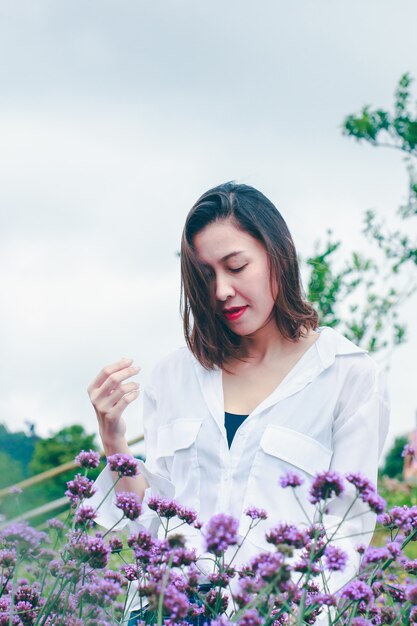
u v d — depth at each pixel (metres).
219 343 2.58
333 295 5.49
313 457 2.39
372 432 2.42
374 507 1.82
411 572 2.06
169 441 2.60
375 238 5.64
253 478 2.39
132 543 2.01
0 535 2.04
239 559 2.29
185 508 2.04
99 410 2.44
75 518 2.03
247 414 2.51
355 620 1.90
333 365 2.50
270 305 2.51
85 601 2.00
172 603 1.68
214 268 2.49
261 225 2.48
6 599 2.06
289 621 1.97
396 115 5.79
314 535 1.90
